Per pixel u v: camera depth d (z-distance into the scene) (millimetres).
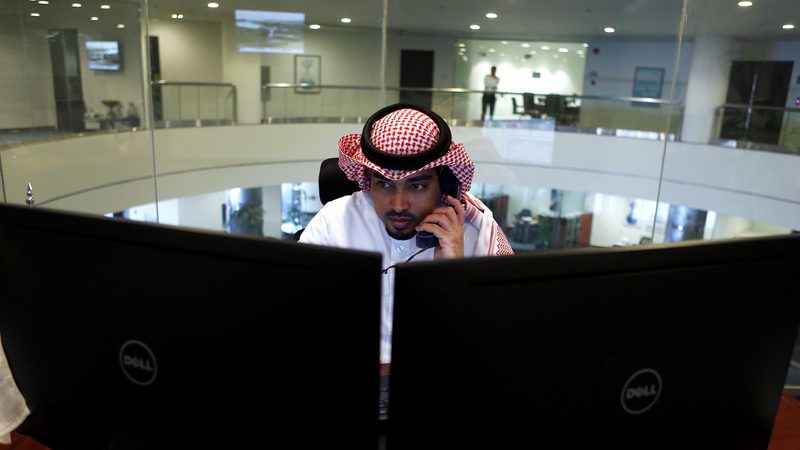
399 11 8719
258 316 606
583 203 10031
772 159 7648
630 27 8773
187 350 651
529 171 9414
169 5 8641
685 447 714
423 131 1137
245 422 655
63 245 678
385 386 723
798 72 7418
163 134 8156
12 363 791
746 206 8008
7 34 6145
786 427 1237
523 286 580
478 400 599
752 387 724
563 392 629
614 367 637
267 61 9531
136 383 695
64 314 708
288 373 613
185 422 688
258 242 589
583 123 9117
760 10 7293
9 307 745
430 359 570
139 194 8008
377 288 552
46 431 815
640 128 8859
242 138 8859
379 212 1240
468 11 8453
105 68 7391
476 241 1389
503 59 9500
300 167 9391
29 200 6074
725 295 662
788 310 703
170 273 634
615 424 662
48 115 6648
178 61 9008
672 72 8961
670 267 630
